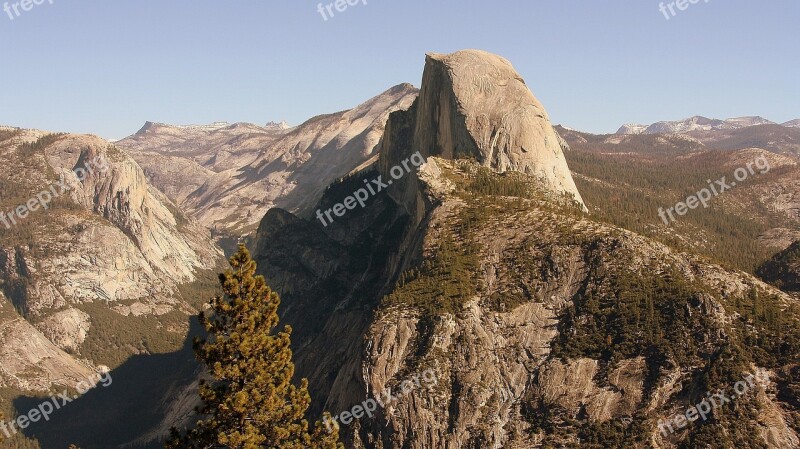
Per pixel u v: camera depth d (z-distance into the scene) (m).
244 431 75.12
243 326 76.56
